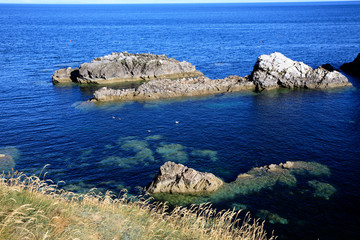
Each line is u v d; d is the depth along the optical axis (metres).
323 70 71.56
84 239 13.35
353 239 23.88
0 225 12.05
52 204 15.66
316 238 23.98
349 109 55.50
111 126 49.84
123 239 14.48
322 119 50.91
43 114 55.94
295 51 123.31
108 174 34.53
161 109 58.25
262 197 29.45
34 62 104.69
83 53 123.88
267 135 44.97
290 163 35.44
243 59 108.62
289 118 51.94
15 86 75.75
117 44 149.50
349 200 28.84
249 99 63.72
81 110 58.06
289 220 26.08
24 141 43.97
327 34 180.62
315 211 27.27
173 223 18.94
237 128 48.16
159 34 194.38
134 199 29.09
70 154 39.75
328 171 34.09
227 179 33.22
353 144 41.09
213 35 184.62
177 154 39.28
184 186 30.73
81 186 31.84
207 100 63.75
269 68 71.62
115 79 81.25
